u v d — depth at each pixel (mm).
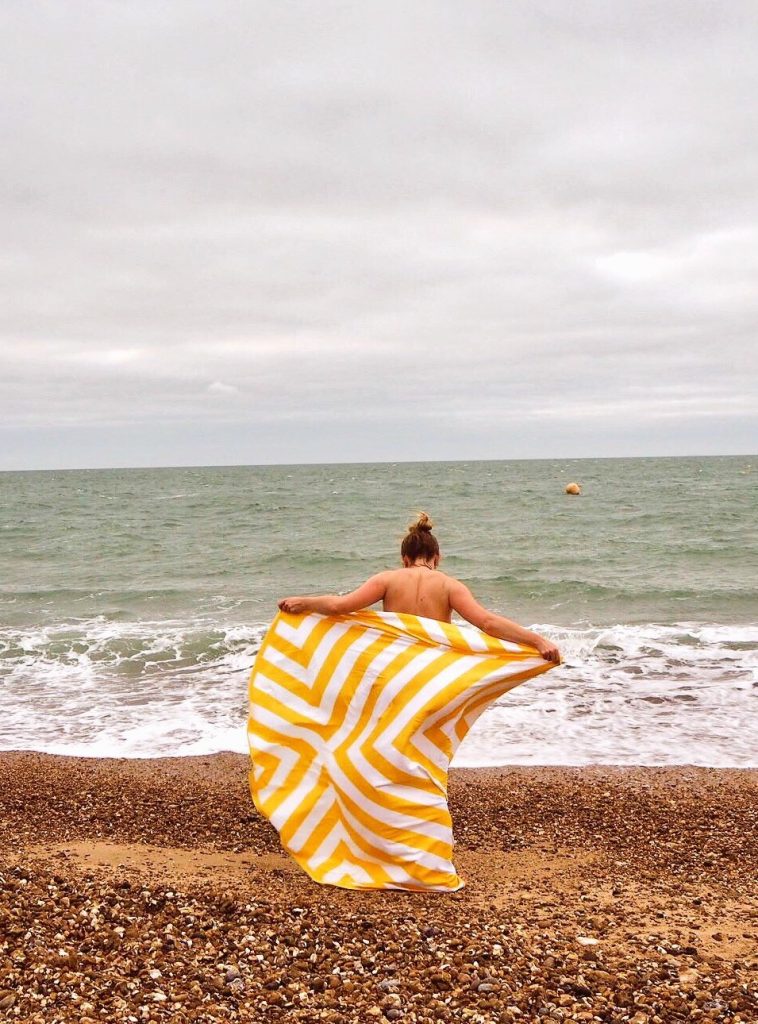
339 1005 3691
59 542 33375
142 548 30875
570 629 15586
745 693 11320
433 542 5613
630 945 4340
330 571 24438
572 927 4598
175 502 60156
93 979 3793
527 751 9352
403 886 5008
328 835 5164
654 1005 3689
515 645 5121
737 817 7445
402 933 4359
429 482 89125
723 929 4672
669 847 6684
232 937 4273
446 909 4742
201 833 6996
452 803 7879
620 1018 3592
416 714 5027
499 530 35375
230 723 10438
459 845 6742
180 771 8836
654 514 41969
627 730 9992
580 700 11125
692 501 52531
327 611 5340
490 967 4016
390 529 37031
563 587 20109
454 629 5203
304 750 5227
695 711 10633
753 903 5258
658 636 14641
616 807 7730
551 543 30141
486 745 9547
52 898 4656
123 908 4555
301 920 4488
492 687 5078
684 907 5098
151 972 3893
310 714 5242
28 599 19969
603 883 5660
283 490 75812
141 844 6617
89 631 15836
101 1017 3496
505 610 17953
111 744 9742
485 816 7520
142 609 18516
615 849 6633
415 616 5258
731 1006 3674
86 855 5832
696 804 7801
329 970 3979
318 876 5082
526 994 3773
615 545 29109
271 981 3857
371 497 61969
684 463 177875
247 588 21375
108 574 24281
